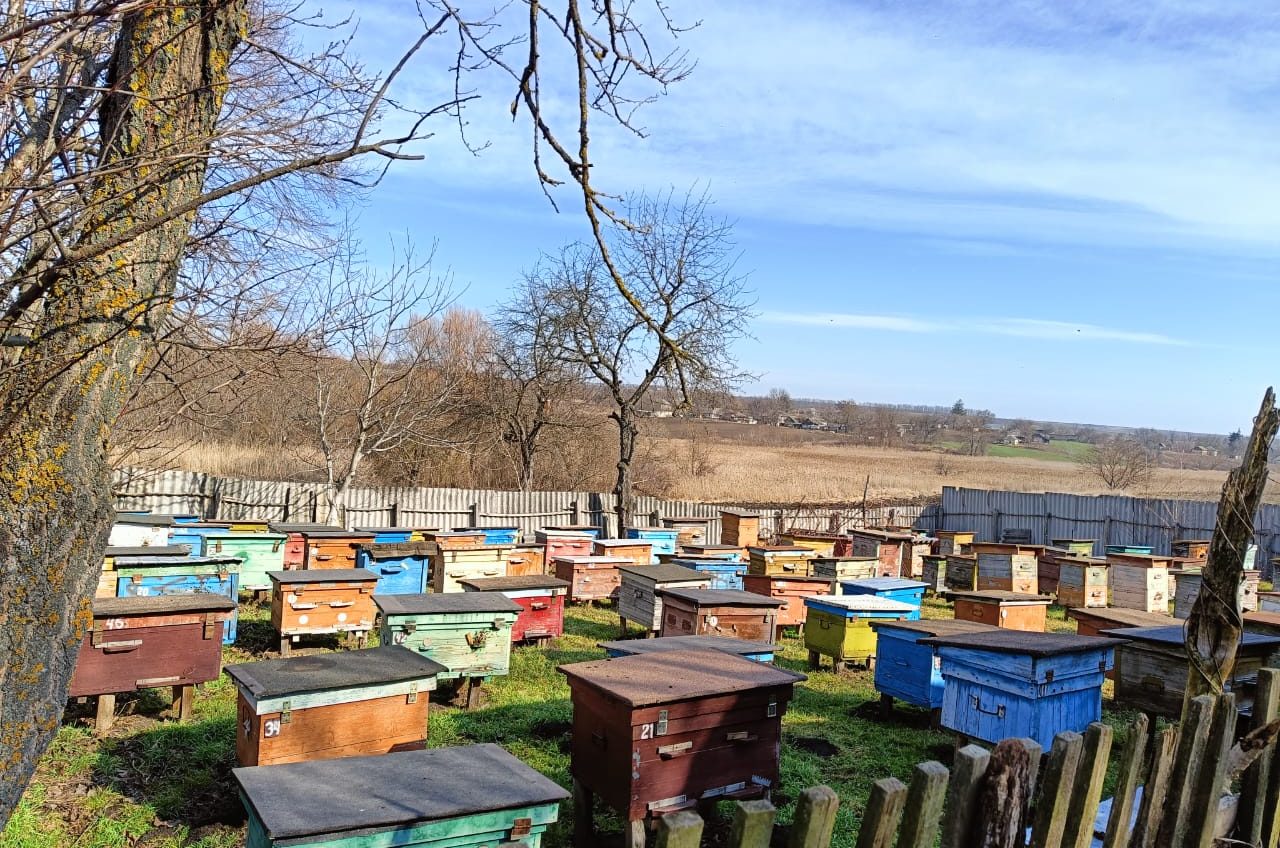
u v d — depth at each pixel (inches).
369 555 524.1
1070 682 303.0
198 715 338.6
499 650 365.7
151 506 802.8
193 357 339.3
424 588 546.6
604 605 665.0
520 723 345.1
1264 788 164.9
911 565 851.4
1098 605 751.1
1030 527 1251.2
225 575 437.1
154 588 416.2
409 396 856.3
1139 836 145.6
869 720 385.1
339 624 450.6
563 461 1300.4
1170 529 1120.8
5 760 116.0
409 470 1193.4
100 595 402.0
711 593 448.1
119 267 124.8
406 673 255.8
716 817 259.4
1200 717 149.0
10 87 96.7
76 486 122.0
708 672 255.3
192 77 132.8
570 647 493.7
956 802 115.7
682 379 169.9
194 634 330.0
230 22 138.4
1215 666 205.8
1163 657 354.6
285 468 1055.6
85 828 240.4
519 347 1136.2
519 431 1182.9
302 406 872.3
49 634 120.1
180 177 132.9
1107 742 132.3
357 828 152.5
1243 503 205.2
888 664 390.3
